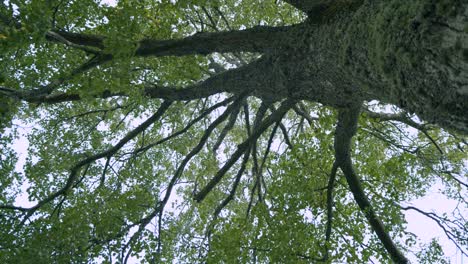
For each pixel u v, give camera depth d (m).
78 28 7.38
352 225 8.02
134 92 6.68
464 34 3.29
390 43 3.99
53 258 7.61
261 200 11.41
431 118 4.12
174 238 9.71
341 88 6.36
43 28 4.80
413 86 3.99
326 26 5.77
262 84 7.53
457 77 3.53
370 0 4.73
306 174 8.23
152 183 10.25
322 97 6.98
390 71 4.18
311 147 8.28
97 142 11.12
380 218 8.42
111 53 5.63
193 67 7.38
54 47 7.07
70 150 10.88
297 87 7.00
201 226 9.25
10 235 7.54
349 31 4.91
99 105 11.40
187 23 7.87
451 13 3.32
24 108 10.20
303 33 6.32
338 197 8.53
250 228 7.89
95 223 8.52
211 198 12.40
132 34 6.11
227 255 7.46
